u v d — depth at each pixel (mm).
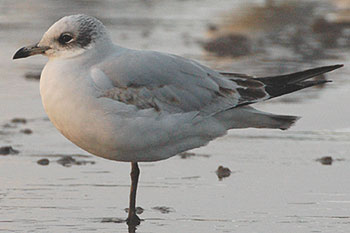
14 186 11977
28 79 19062
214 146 14352
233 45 23359
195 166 13188
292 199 11633
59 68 10234
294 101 17469
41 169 12844
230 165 13258
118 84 10242
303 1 29375
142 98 10305
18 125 15516
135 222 10703
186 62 10773
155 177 12594
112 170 12883
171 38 24000
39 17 26734
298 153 13984
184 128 10539
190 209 11234
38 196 11578
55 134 14977
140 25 25812
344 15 27625
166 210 11195
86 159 13484
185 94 10547
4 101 17109
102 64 10312
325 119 16094
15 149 13922
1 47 22266
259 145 14430
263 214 11031
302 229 10492
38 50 10391
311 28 25750
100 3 29797
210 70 10953
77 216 10883
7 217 10758
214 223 10703
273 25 25938
